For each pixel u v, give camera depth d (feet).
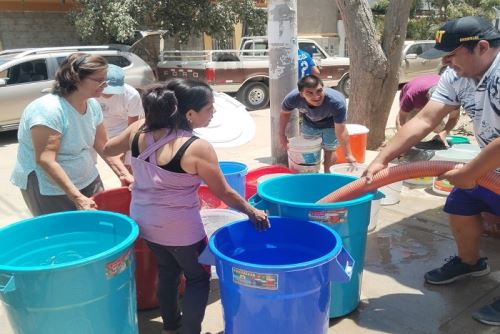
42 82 26.25
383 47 20.53
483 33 7.48
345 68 40.16
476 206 9.37
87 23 35.83
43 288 5.82
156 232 7.35
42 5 41.24
